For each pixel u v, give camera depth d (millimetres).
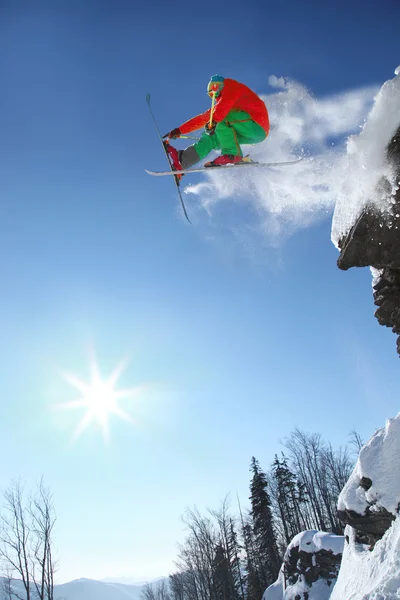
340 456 39844
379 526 7996
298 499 38438
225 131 5391
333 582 17594
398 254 5605
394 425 8156
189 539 40031
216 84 5227
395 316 6785
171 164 5508
